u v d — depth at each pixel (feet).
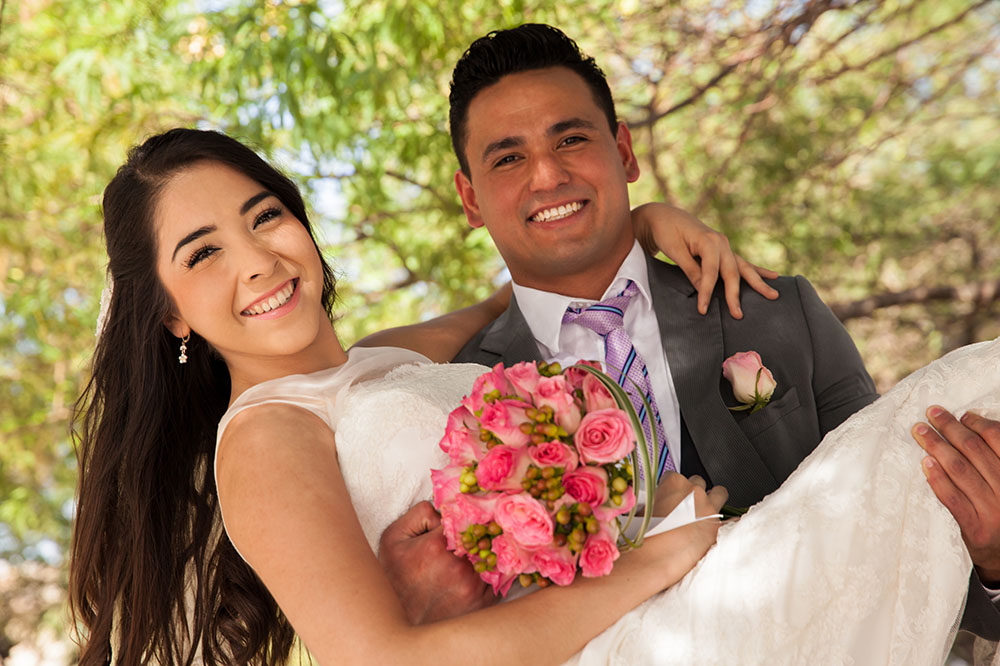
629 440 5.92
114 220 7.73
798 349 9.21
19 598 25.49
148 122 18.67
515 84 9.33
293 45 16.61
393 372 7.94
